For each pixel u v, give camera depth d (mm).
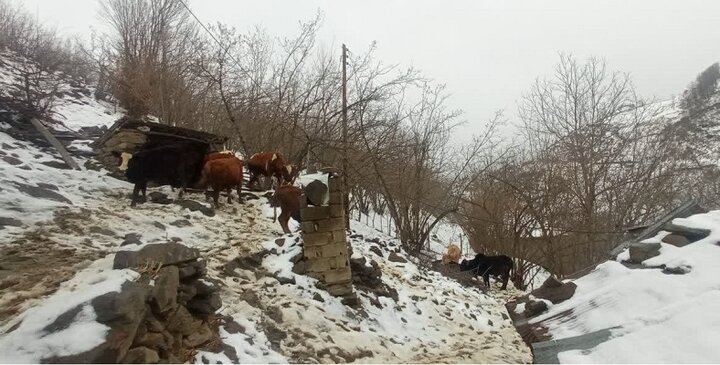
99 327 3678
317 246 8469
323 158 15984
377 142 16219
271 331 6434
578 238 18656
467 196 20969
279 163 13133
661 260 4691
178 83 16391
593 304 4496
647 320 3400
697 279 3926
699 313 3178
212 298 5543
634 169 18688
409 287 10859
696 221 5098
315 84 17109
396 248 14008
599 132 19188
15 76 15844
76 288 4383
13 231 7039
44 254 6445
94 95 19688
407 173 17188
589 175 18500
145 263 4602
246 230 10055
